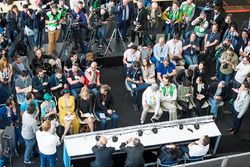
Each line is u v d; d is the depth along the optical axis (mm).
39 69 10609
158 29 13883
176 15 13086
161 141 9742
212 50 12695
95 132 9648
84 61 11641
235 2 16781
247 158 9367
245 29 12891
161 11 13945
